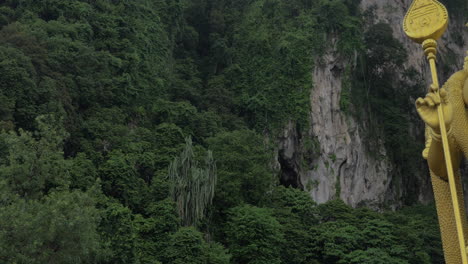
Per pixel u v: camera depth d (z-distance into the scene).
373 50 87.69
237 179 55.12
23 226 28.44
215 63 87.25
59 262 29.31
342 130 80.06
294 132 77.75
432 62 10.93
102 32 73.50
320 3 86.00
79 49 65.81
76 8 73.75
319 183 75.88
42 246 29.33
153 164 55.75
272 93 79.56
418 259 52.34
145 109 69.12
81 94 61.44
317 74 81.69
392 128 83.56
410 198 82.50
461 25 98.38
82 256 31.12
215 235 51.72
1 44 60.75
